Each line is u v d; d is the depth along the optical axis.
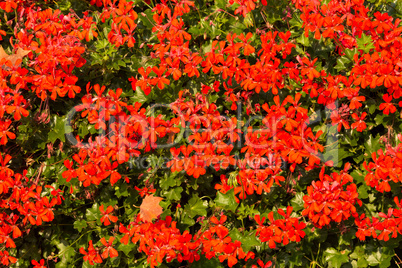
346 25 2.94
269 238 2.81
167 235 2.77
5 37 3.22
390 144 2.96
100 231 3.16
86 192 3.11
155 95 3.09
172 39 2.87
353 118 2.96
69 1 3.21
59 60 2.76
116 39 2.91
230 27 3.17
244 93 3.02
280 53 3.08
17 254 3.36
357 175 3.00
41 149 3.22
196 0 3.18
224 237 2.86
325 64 3.11
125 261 3.19
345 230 2.96
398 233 3.05
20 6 3.11
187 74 3.11
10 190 3.11
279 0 3.09
